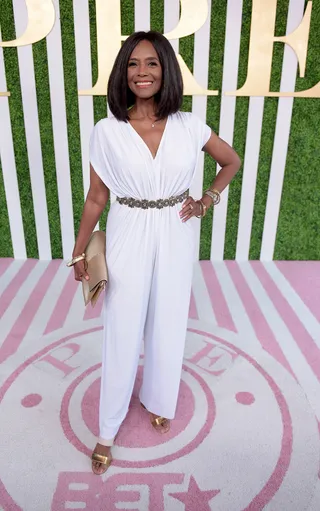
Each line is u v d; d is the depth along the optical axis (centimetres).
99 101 326
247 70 317
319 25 307
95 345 266
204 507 172
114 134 149
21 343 268
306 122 337
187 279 171
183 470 188
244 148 344
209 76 321
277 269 370
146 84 145
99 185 163
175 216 162
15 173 348
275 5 297
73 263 172
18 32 303
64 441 201
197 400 226
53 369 246
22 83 317
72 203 359
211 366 251
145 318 176
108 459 189
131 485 181
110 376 177
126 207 160
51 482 182
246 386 236
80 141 338
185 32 303
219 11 301
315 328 288
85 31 303
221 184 182
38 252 379
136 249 158
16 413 216
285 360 257
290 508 172
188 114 160
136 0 296
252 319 297
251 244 380
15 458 192
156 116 151
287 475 186
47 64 313
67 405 221
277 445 200
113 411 184
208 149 174
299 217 371
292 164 352
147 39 143
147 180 150
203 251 380
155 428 207
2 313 299
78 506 172
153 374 190
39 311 302
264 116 334
